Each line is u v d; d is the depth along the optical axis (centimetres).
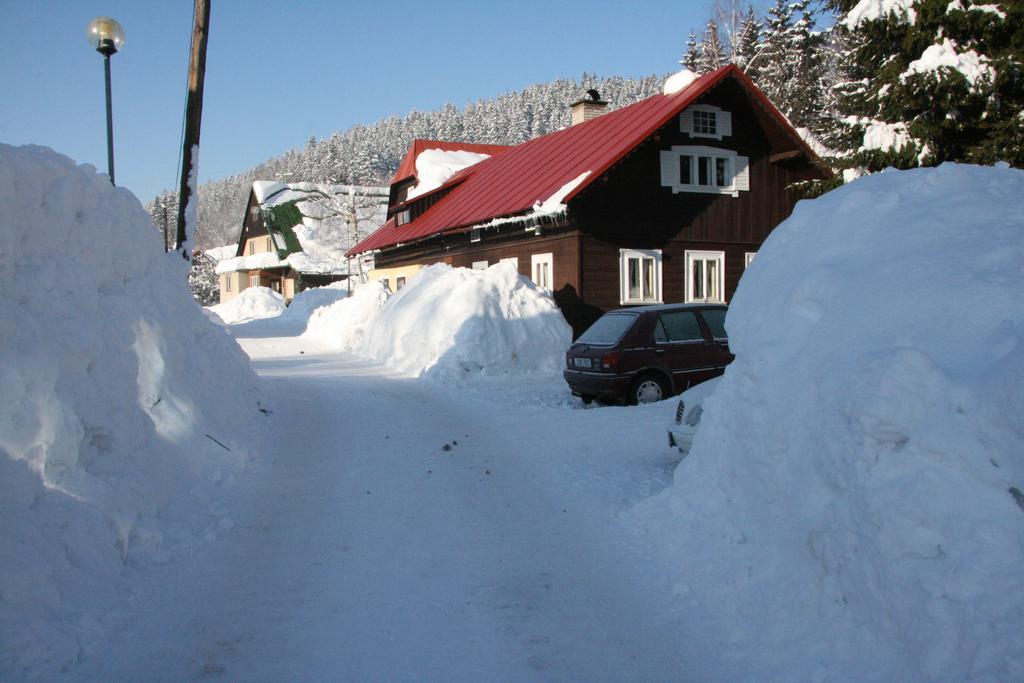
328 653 387
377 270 3388
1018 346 312
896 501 320
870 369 353
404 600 451
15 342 456
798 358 437
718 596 434
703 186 2144
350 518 596
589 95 2844
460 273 1647
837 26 1981
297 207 5259
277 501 637
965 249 397
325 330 2200
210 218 11794
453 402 1154
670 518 535
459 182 2858
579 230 1975
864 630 339
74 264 554
